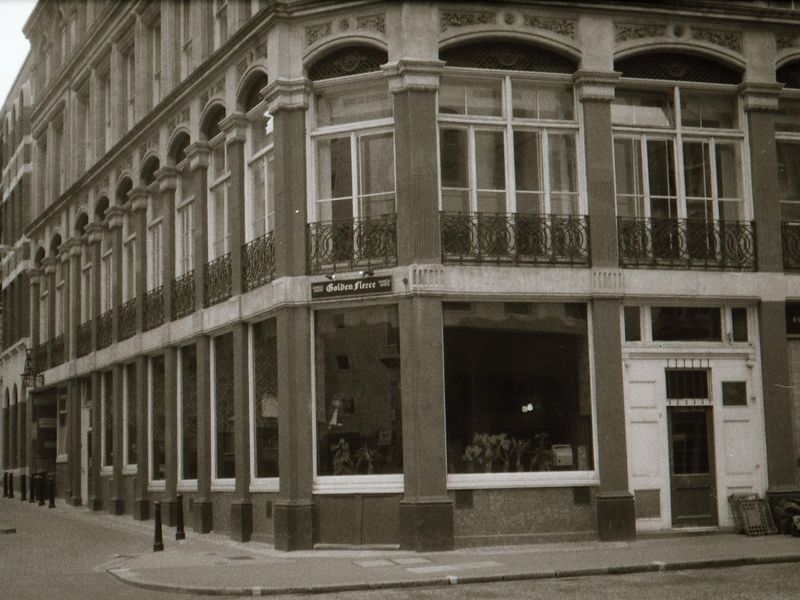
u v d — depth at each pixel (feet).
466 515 56.49
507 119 60.23
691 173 63.31
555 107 61.41
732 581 43.06
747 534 58.90
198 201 74.08
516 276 58.34
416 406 56.03
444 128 59.57
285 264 59.88
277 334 60.70
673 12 62.18
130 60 94.27
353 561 51.72
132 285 90.74
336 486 57.77
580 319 59.82
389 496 56.85
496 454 57.57
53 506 100.99
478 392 57.72
